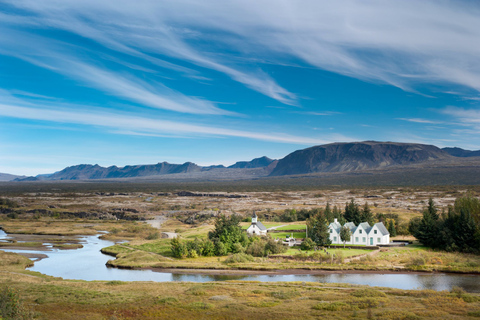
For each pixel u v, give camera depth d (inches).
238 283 3191.4
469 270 3639.3
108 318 2070.6
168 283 3191.4
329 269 3870.6
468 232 4490.7
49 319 2054.6
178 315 2142.0
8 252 5012.3
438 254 4343.0
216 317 2097.7
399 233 5974.4
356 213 6343.5
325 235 5068.9
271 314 2127.2
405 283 3280.0
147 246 5403.5
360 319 1968.5
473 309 2138.3
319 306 2241.6
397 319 1948.8
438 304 2261.3
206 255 4837.6
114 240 6599.4
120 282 3191.4
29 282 3132.4
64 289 2817.4
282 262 4261.8
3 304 1907.0
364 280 3412.9
